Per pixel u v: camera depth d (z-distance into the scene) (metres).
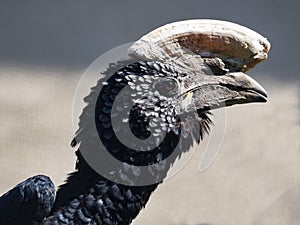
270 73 16.81
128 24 18.91
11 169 13.73
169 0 20.02
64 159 14.06
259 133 14.90
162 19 19.16
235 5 19.77
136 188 7.63
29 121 14.98
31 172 13.70
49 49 17.69
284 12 19.45
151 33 7.95
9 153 14.12
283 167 14.03
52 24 18.86
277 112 15.52
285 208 13.12
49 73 16.59
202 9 19.61
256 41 8.01
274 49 17.77
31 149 14.26
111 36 18.41
